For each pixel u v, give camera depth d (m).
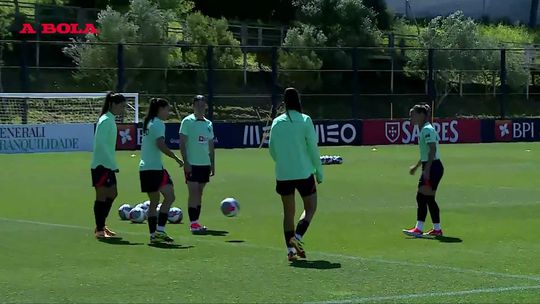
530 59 155.12
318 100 138.25
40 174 65.69
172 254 30.45
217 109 128.50
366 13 152.62
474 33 155.88
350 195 51.81
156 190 32.66
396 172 68.69
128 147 96.44
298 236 28.72
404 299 22.98
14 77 126.69
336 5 149.75
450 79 147.25
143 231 36.28
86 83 126.88
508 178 64.25
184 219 40.28
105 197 34.03
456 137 113.44
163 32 135.62
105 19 131.12
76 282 25.45
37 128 91.44
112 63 127.38
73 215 41.81
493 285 25.03
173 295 23.62
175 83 130.75
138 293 23.89
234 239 34.28
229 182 59.84
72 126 93.50
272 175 65.75
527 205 46.91
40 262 28.89
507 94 137.38
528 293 23.89
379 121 110.44
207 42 137.62
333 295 23.52
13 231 36.22
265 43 149.75
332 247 32.41
